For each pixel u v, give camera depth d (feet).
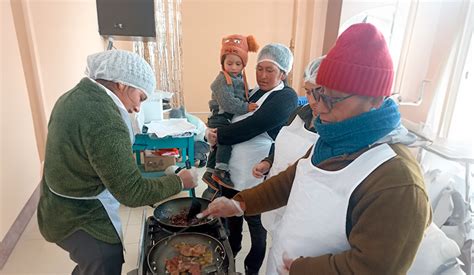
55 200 3.74
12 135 5.82
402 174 2.29
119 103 3.74
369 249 2.29
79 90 3.52
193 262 3.55
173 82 14.08
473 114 6.43
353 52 2.36
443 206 6.03
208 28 13.87
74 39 8.86
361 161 2.52
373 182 2.38
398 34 9.07
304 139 4.51
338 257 2.51
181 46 13.80
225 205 3.75
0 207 5.52
